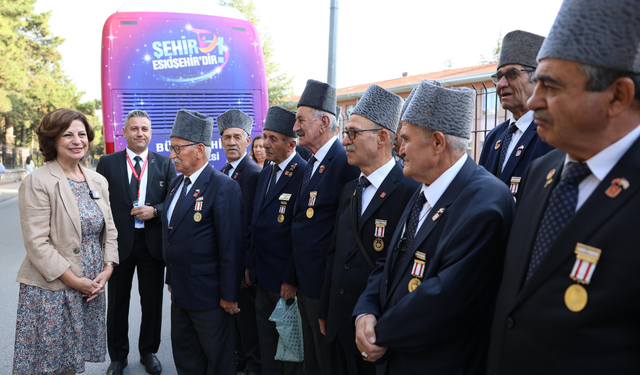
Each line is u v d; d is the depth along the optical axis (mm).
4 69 27875
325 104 2877
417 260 1654
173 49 6609
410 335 1510
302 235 2799
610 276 988
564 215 1141
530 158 2254
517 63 2326
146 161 3840
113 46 6359
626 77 1006
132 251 3598
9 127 34031
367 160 2270
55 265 2549
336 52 7211
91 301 2797
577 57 1028
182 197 2984
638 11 994
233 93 6938
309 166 3023
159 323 3688
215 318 2881
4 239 8898
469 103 1698
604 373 1011
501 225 1486
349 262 2268
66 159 2750
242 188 3869
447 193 1665
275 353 3207
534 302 1137
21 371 2527
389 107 2252
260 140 5141
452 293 1451
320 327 2508
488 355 1355
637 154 1025
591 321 1019
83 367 2689
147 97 6453
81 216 2721
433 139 1677
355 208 2328
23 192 2590
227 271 2812
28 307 2555
